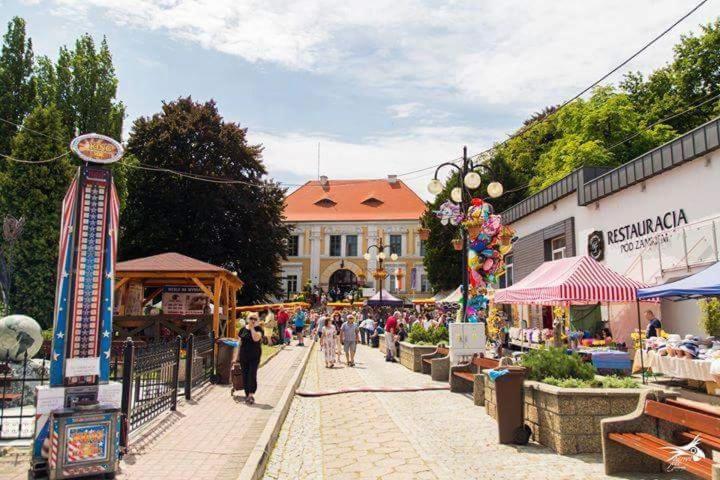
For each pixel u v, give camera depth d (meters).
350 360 20.78
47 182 23.89
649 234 16.41
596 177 19.62
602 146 34.91
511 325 26.58
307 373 18.17
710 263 13.80
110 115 30.06
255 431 8.25
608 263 18.72
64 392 6.17
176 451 7.03
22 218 21.34
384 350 26.03
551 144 48.56
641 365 13.00
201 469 6.24
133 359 7.77
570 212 21.64
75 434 5.81
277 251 41.75
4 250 22.66
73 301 6.42
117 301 18.64
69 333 6.35
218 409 10.13
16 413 9.62
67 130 26.78
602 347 15.94
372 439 8.51
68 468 5.73
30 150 23.83
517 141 50.81
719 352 10.90
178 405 10.48
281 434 9.09
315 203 68.88
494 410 9.59
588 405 7.17
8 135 26.02
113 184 6.78
